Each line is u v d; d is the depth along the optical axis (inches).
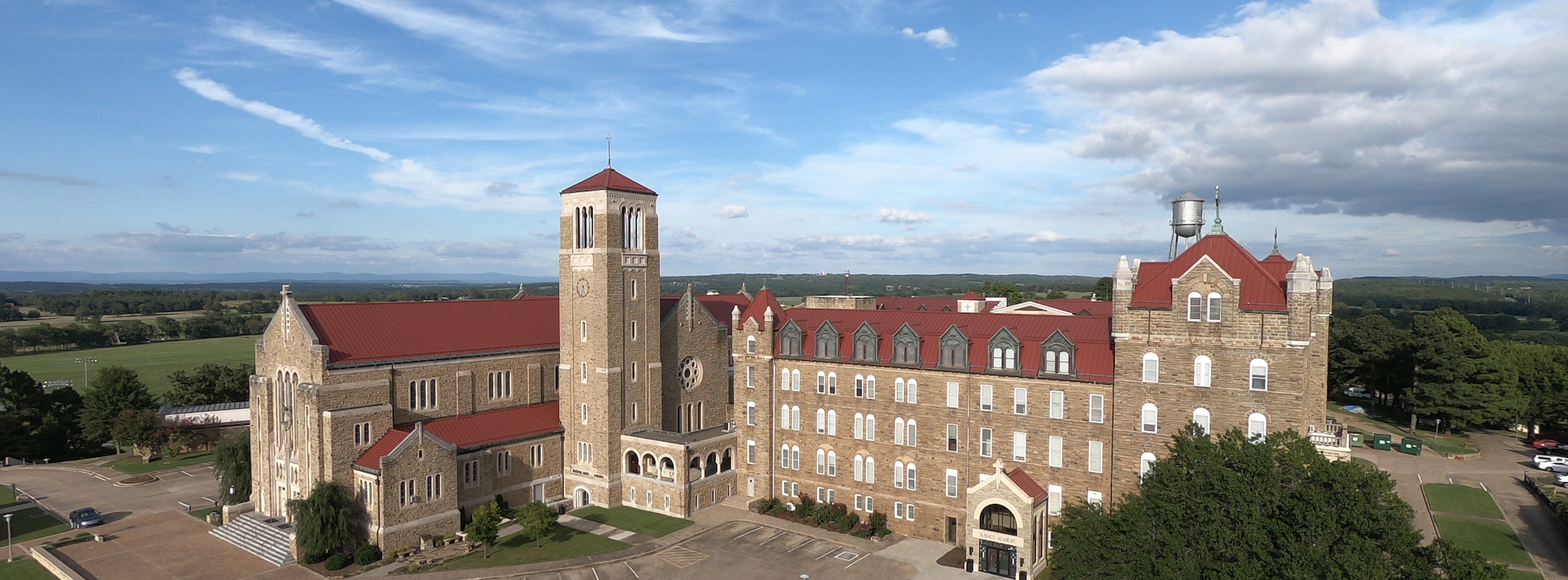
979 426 2669.8
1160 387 2327.8
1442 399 4431.6
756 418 3181.6
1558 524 2928.2
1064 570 2038.6
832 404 2989.7
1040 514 2466.8
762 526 2915.8
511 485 3043.8
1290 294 2132.1
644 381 3267.7
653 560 2581.2
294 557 2564.0
